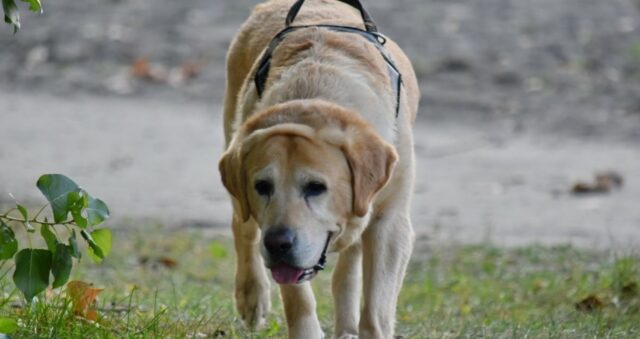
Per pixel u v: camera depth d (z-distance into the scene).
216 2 27.08
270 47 8.15
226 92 9.50
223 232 14.09
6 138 18.84
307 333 7.76
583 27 24.28
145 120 20.36
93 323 7.81
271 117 7.17
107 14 26.30
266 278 9.45
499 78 21.48
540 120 19.50
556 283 11.38
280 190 6.91
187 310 9.26
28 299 7.13
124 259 12.43
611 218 14.38
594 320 9.54
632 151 17.88
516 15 25.17
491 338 8.70
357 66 7.73
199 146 18.66
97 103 21.56
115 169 17.08
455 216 14.59
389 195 7.71
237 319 9.49
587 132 18.89
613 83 21.12
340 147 6.99
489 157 17.62
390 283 7.86
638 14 25.34
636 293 10.68
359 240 8.18
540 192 15.68
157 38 24.62
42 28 25.34
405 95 8.05
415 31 23.94
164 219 14.51
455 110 20.11
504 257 12.66
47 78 22.95
